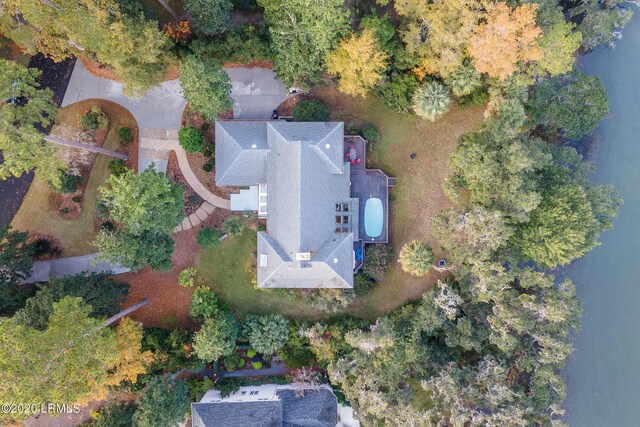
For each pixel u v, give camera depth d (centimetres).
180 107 4619
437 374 4144
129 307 4344
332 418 4397
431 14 3747
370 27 3975
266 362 4694
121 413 4272
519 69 3959
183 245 4634
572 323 3969
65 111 4572
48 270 4562
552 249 3825
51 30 3722
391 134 4684
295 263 4084
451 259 4241
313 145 4084
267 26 4331
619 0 4316
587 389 4812
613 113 4822
